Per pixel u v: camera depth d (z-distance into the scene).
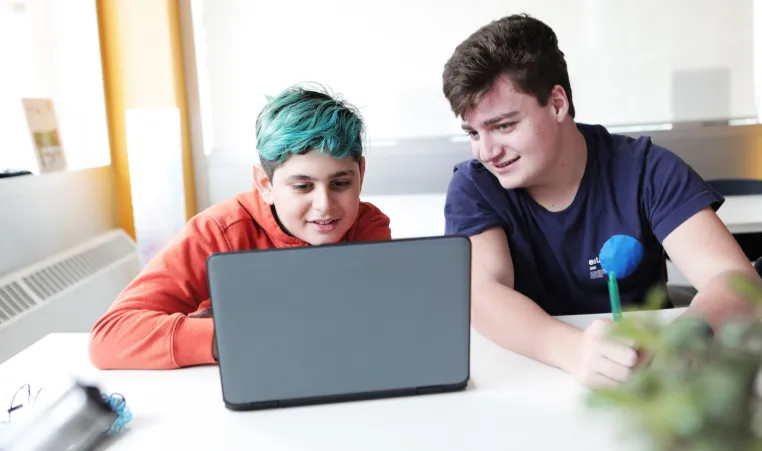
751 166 2.89
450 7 2.84
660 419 0.39
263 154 1.15
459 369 0.86
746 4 2.78
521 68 1.14
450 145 2.95
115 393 0.84
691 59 2.83
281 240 1.23
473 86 1.15
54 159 2.49
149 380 0.95
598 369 0.84
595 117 2.89
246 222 1.24
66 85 2.76
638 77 2.85
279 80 2.95
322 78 2.93
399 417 0.81
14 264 2.17
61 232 2.50
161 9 2.83
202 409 0.85
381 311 0.82
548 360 0.94
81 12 2.79
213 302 0.80
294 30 2.90
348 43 2.90
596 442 0.73
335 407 0.84
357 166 1.17
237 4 2.90
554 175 1.27
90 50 2.83
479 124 1.19
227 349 0.82
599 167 1.32
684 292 1.51
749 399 0.39
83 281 2.38
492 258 1.23
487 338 1.07
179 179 2.73
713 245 1.19
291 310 0.81
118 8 2.84
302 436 0.77
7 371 1.00
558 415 0.79
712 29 2.80
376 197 2.91
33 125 2.39
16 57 2.47
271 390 0.83
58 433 0.73
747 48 2.81
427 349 0.85
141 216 2.74
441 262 0.82
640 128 2.89
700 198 1.24
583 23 2.82
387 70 2.91
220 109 2.99
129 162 2.72
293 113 1.11
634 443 0.41
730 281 0.48
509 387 0.88
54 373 0.99
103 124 2.91
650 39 2.82
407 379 0.85
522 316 1.03
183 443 0.77
